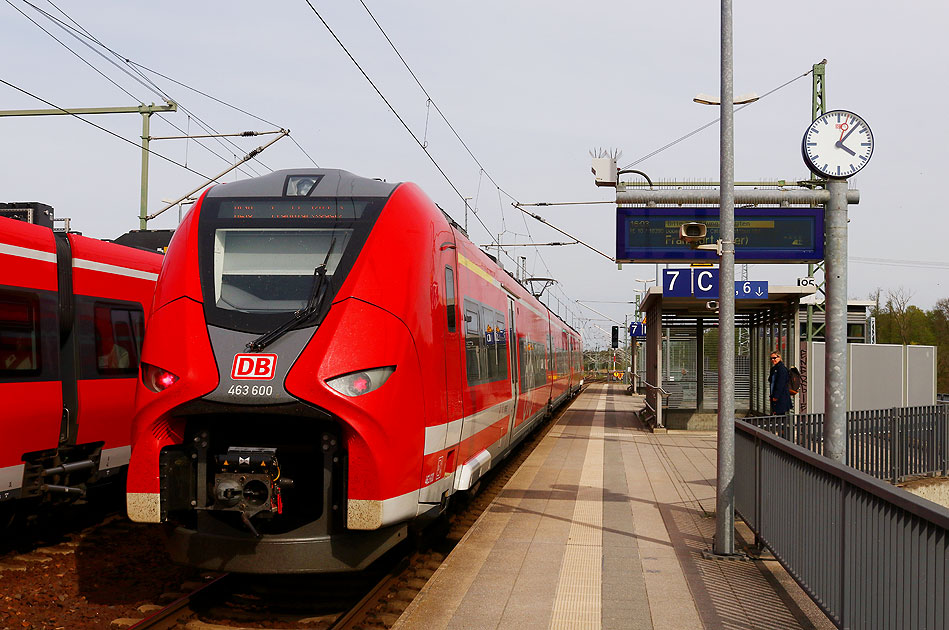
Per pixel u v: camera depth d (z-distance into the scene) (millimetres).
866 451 12367
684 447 18547
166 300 6926
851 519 5215
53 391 9391
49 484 9477
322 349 6430
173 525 6762
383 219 7262
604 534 9242
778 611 6422
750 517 8789
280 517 6703
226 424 6824
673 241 14008
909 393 20688
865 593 4938
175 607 6711
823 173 9891
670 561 8031
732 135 8352
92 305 10516
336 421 6352
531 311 18219
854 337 39406
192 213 7484
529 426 17891
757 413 24250
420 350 7082
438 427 7434
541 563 7926
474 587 7078
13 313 8844
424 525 7586
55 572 8312
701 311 23672
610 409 34031
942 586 3863
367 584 7941
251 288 6918
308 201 7402
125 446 11188
